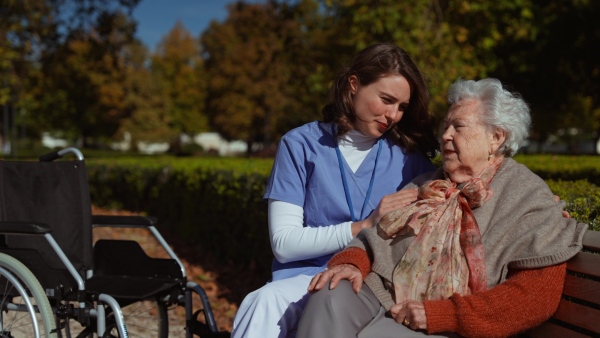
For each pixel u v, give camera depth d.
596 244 2.13
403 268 2.33
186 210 7.89
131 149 49.62
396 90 2.67
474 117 2.40
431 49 10.91
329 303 2.25
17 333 4.27
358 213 2.79
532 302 2.10
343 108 2.79
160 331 3.49
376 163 2.83
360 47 11.40
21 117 45.81
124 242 3.54
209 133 67.25
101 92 43.31
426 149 2.95
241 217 5.97
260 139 51.31
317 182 2.80
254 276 5.80
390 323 2.24
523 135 2.43
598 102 20.36
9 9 16.53
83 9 17.89
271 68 40.78
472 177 2.43
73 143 57.25
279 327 2.53
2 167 3.61
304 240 2.63
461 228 2.31
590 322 2.09
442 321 2.13
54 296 3.15
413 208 2.38
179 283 3.33
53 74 20.34
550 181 4.02
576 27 16.53
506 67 17.64
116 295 3.10
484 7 12.12
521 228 2.23
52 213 3.56
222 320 4.89
